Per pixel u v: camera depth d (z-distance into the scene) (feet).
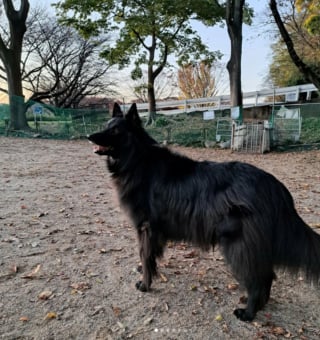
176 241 9.75
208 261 12.66
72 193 21.98
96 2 62.85
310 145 47.75
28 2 65.05
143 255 10.04
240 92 54.70
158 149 9.95
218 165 9.02
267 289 8.91
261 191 8.20
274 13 43.62
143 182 9.61
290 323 8.96
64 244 13.79
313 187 24.62
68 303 9.63
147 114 73.87
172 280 11.19
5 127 64.39
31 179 25.85
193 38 71.36
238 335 8.41
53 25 105.70
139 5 65.67
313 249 8.00
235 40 53.47
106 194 21.98
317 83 44.55
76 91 115.44
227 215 8.14
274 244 8.09
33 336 8.21
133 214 9.91
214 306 9.70
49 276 11.12
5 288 10.30
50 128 64.18
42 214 17.30
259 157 42.24
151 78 74.38
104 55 71.46
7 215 17.01
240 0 52.31
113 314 9.18
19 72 66.13
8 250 13.01
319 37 64.39
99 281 10.91
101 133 9.70
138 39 70.54
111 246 13.73
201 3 62.90
